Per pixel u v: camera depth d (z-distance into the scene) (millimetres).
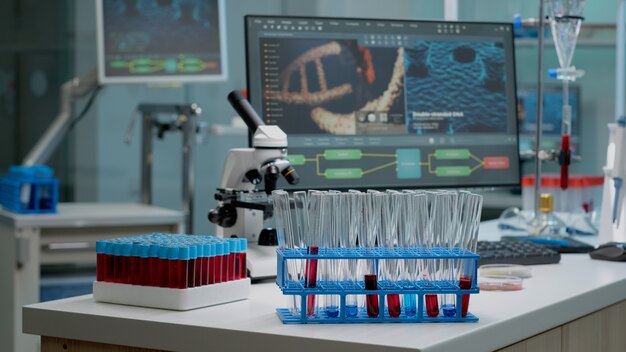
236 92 1887
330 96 2033
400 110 2096
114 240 1562
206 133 4004
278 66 2000
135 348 1420
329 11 4945
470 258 1385
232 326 1345
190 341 1359
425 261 1396
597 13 3324
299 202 1400
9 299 3299
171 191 5840
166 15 4273
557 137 3965
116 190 5805
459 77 2158
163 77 4258
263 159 1801
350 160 2039
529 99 3967
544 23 2518
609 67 3943
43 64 5812
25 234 3268
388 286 1384
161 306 1477
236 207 1859
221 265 1538
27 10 5809
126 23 4242
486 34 2195
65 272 5195
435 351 1221
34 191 3402
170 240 1555
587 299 1645
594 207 2914
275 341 1292
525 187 2891
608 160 2305
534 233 2361
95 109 5762
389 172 2074
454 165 2139
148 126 4016
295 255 1375
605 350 1771
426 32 2139
